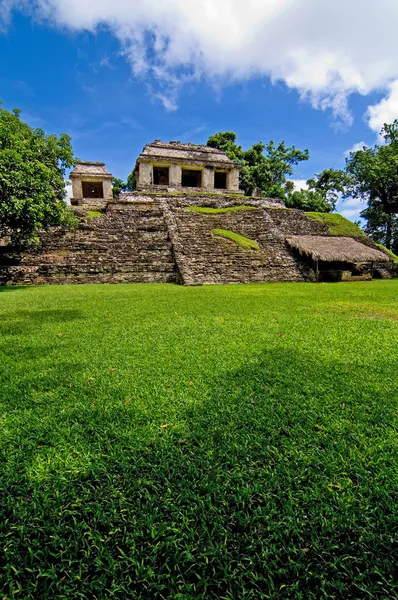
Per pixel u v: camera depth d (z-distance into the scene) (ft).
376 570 3.69
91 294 29.37
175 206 68.69
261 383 8.71
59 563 3.86
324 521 4.31
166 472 5.28
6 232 35.27
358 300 25.55
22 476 5.25
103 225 53.67
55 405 7.57
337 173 104.99
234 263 47.44
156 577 3.66
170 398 7.82
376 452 5.77
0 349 11.98
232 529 4.27
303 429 6.50
